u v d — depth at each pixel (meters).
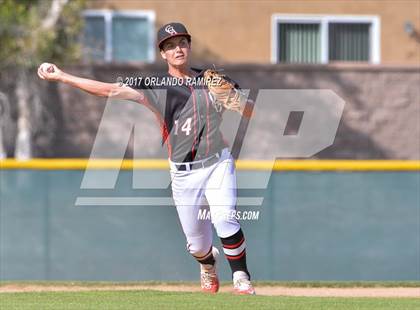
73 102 46.28
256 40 50.06
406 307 19.42
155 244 29.81
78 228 29.80
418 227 29.84
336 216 29.84
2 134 45.44
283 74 47.03
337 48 50.72
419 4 50.75
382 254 29.84
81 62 45.78
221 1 49.66
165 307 18.69
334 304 19.69
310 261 29.80
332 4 50.47
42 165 29.72
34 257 29.75
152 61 48.03
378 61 50.66
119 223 29.77
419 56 50.81
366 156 47.31
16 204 29.75
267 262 29.69
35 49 41.88
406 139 47.47
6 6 41.22
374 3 50.56
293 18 50.22
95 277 29.77
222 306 18.88
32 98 45.41
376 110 47.41
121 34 49.28
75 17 43.91
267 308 18.62
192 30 49.56
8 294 22.03
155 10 49.34
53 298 20.73
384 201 29.86
